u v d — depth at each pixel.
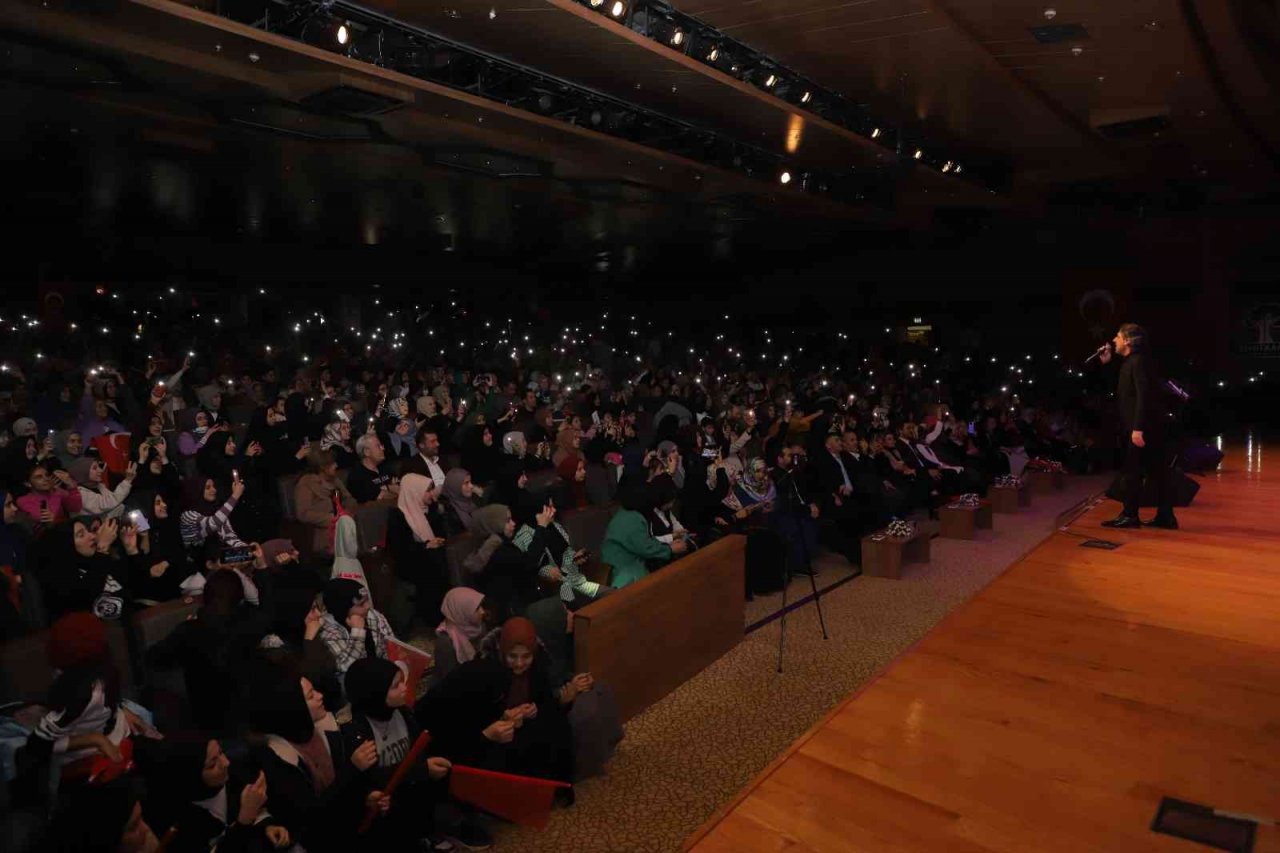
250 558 6.55
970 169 16.03
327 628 4.93
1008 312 23.17
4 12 6.73
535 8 7.87
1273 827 3.01
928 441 12.53
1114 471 15.36
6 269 16.19
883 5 8.22
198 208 15.61
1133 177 18.27
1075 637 4.75
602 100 10.69
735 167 13.16
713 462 9.75
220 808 3.38
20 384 12.70
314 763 3.75
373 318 22.31
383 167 12.26
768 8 8.37
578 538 7.46
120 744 3.88
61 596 5.16
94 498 7.09
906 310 24.64
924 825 3.12
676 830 4.34
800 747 3.69
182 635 4.66
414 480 7.16
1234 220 20.22
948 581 8.66
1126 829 3.04
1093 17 8.66
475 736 4.28
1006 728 3.78
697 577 6.31
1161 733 3.69
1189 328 21.06
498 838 4.30
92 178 12.63
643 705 5.70
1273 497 8.59
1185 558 6.17
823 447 10.20
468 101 9.39
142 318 17.64
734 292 27.77
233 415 12.98
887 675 4.34
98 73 7.97
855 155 13.94
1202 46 9.84
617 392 17.97
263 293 20.06
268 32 7.49
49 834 2.99
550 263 26.53
